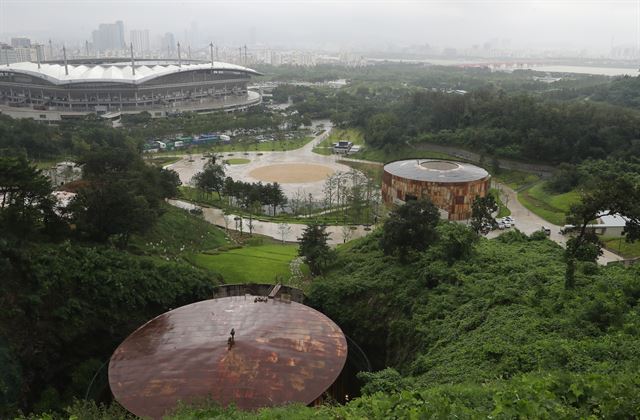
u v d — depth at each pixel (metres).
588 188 119.31
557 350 38.06
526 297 50.81
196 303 56.72
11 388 47.09
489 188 128.38
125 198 71.31
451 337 49.31
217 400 39.97
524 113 162.38
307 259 78.56
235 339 47.94
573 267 51.84
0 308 49.84
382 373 42.81
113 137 160.62
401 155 175.62
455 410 27.94
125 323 58.94
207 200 133.12
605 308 43.28
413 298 60.56
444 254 67.00
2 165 60.19
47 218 67.56
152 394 41.00
